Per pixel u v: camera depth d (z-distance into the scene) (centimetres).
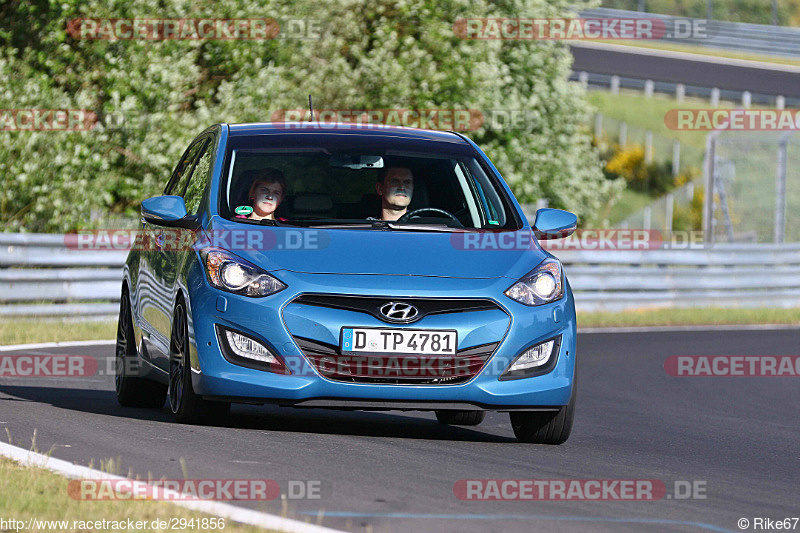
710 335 6047
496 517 1603
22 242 5047
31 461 1825
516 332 2248
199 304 2244
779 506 1853
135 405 2770
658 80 17400
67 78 6775
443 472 1944
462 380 2223
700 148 16512
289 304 2195
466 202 2558
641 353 5056
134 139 6669
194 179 2686
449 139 2764
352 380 2194
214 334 2212
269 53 7400
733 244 7925
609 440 2598
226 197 2450
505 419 2975
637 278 7350
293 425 2498
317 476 1825
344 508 1602
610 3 19850
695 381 4206
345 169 2555
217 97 6944
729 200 13462
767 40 19350
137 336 2730
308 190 2552
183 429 2266
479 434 2600
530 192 8744
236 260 2256
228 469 1845
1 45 6812
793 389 4112
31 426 2256
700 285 7694
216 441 2123
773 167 14275
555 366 2300
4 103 6206
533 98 8694
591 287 7119
